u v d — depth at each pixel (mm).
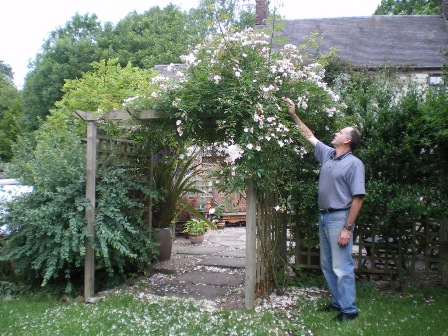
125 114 3822
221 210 3684
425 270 4164
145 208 4816
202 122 3459
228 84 3182
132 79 6121
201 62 3318
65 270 3936
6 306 3623
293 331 2934
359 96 4184
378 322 3070
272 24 3539
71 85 6871
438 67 8961
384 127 3887
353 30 11211
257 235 3668
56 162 4031
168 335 2848
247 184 3455
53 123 6445
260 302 3631
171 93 3500
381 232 4082
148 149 4695
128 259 4461
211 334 2885
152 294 4004
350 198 3160
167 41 20156
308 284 4234
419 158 3896
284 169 3697
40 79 19547
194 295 3977
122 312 3389
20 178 4109
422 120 3807
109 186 4176
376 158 3951
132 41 20562
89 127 3982
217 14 3469
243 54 3232
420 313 3275
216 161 3734
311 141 3486
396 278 4355
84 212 3969
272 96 3266
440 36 10594
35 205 3984
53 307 3602
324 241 3371
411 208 3654
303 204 4051
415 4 18688
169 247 5508
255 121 3145
